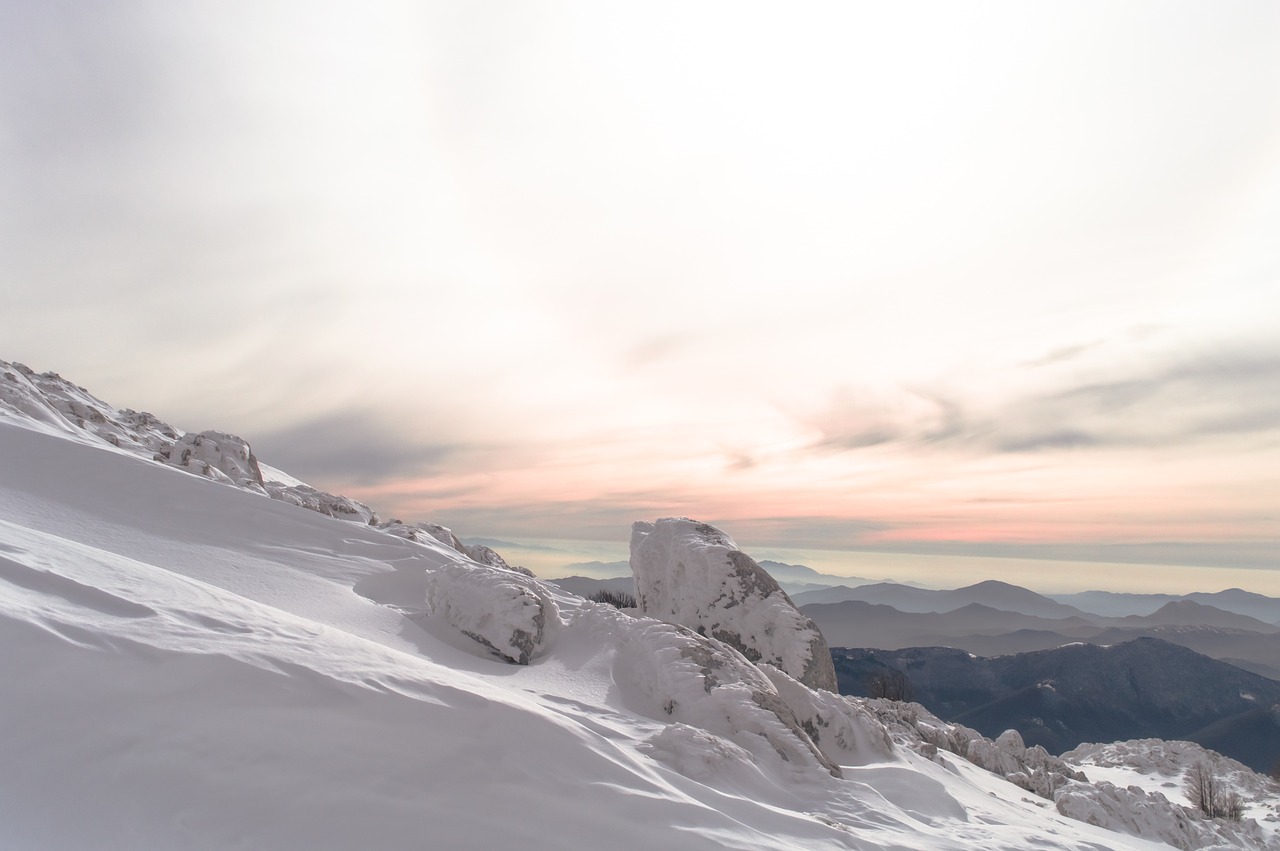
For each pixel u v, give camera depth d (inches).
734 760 253.3
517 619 358.3
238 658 193.5
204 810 147.9
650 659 343.0
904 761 393.7
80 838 134.1
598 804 188.2
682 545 561.6
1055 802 476.4
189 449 700.7
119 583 223.1
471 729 198.4
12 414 642.8
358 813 158.7
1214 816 732.0
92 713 160.6
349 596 400.8
